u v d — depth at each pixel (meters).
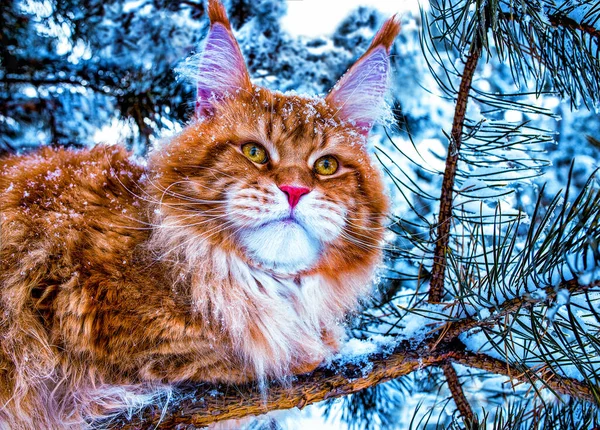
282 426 0.55
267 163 0.51
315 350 0.49
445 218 0.46
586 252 0.38
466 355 0.45
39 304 0.47
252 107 0.52
